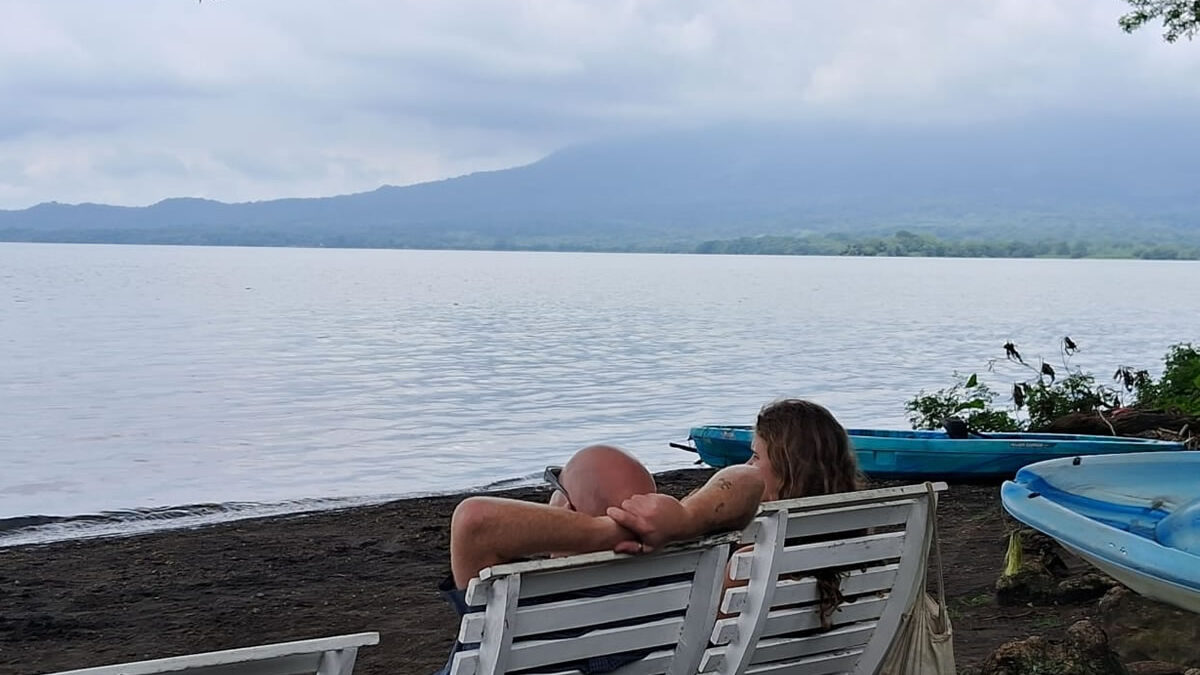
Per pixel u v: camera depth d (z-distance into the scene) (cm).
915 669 373
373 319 4925
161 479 1510
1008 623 600
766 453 373
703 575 315
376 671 595
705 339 3925
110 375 2736
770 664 356
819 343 3756
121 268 12725
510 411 2164
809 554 346
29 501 1368
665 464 1590
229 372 2817
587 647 300
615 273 13912
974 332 4300
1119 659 468
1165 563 412
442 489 1424
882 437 1216
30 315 4862
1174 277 14188
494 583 279
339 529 1040
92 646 668
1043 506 486
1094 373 2761
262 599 770
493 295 7512
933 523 371
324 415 2103
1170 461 606
